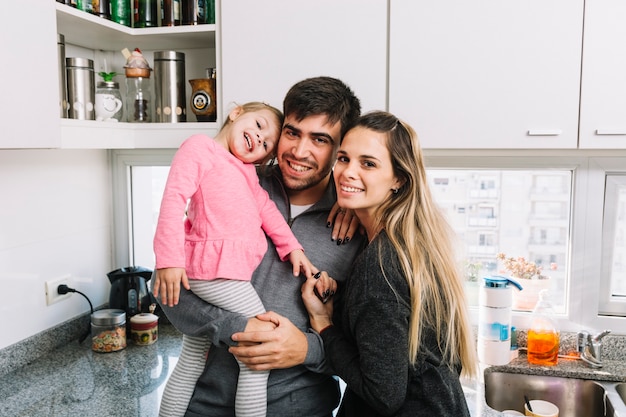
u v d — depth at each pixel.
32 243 1.91
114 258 2.33
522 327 2.06
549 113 1.67
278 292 1.32
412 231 1.20
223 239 1.25
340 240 1.34
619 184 1.92
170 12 1.92
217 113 1.87
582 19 1.62
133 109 2.01
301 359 1.23
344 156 1.23
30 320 1.91
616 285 2.04
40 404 1.60
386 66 1.73
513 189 2.20
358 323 1.15
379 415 1.21
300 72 1.77
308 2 1.74
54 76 1.44
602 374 1.87
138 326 2.04
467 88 1.69
